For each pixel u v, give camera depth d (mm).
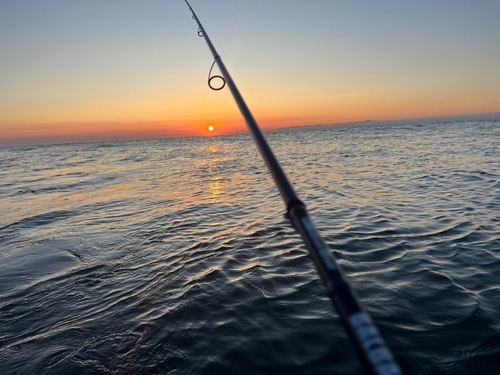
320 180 10359
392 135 41375
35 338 2771
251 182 11211
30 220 7102
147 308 3131
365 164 14070
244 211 6895
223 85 2232
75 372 2318
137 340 2645
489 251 3971
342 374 2125
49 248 5176
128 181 12969
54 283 3875
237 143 62844
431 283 3238
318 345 2410
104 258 4602
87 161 26172
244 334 2592
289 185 974
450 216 5543
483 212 5680
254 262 4039
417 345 2344
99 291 3602
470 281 3240
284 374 2152
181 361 2344
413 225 5145
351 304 633
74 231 6078
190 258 4332
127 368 2330
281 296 3148
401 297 3012
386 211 6094
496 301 2842
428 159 14312
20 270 4328
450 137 29391
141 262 4355
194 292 3344
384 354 551
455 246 4184
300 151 24609
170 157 27703
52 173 17344
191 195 9219
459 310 2738
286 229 5355
